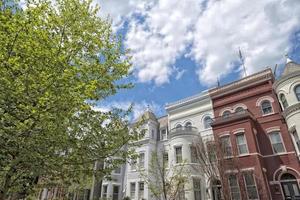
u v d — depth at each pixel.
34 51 6.08
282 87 19.94
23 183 7.69
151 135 27.94
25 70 6.12
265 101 21.91
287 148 19.11
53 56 6.43
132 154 9.47
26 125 6.11
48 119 6.20
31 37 6.31
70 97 6.31
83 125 7.95
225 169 17.02
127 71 9.48
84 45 8.55
